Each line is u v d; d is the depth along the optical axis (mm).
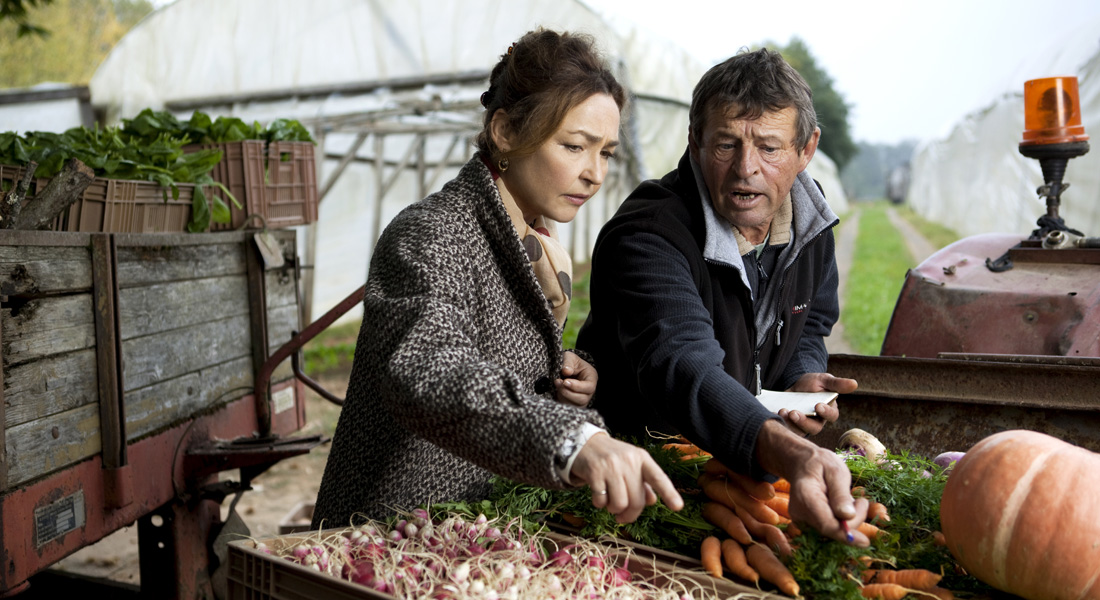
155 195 3178
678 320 1774
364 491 1739
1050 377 2430
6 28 27812
